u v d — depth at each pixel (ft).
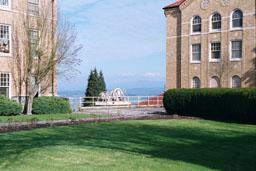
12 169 21.59
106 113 74.84
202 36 110.22
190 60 113.09
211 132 43.91
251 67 98.84
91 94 125.59
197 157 26.73
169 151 29.89
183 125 51.93
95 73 127.85
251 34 99.04
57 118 60.13
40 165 22.71
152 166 22.74
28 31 71.72
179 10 117.19
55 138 37.11
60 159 24.70
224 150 30.48
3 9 71.10
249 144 34.35
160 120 60.08
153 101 118.01
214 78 107.55
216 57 107.76
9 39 72.33
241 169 22.53
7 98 64.39
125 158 25.59
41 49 71.61
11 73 72.49
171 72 119.24
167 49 120.37
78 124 51.80
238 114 58.54
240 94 57.77
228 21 104.22
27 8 74.49
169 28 120.06
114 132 42.55
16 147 30.32
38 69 70.85
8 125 46.03
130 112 80.38
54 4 77.51
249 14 99.45
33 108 69.46
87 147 30.48
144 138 37.86
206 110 65.16
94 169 21.63
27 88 75.20
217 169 22.38
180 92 69.97
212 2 107.86
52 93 79.05
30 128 45.73
